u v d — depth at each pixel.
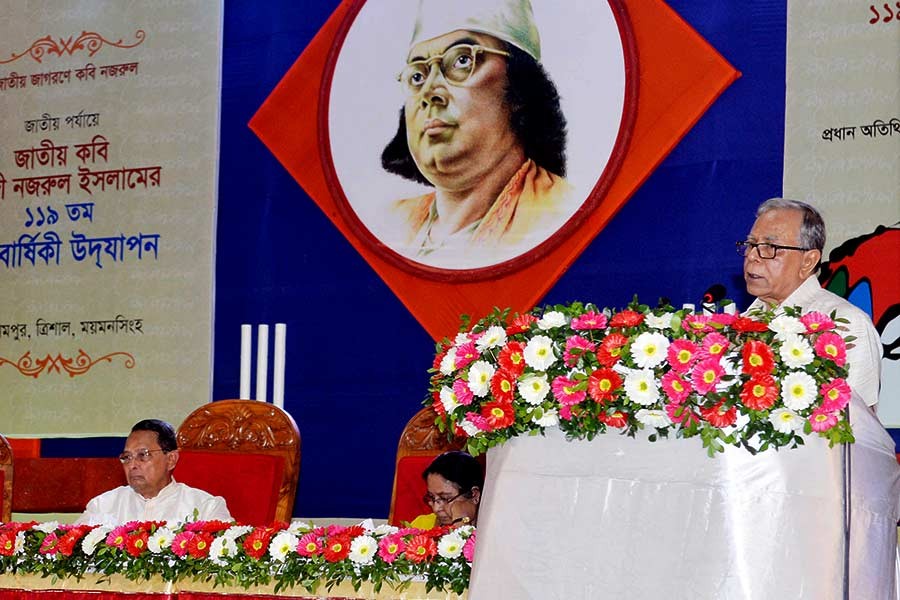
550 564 2.52
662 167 6.09
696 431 2.47
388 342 6.62
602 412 2.52
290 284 6.89
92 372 7.35
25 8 7.75
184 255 7.20
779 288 3.33
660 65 6.12
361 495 6.58
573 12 6.36
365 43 6.85
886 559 2.52
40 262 7.55
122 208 7.39
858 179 5.74
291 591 3.21
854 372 3.04
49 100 7.65
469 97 6.55
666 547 2.45
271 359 6.89
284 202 6.96
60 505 6.55
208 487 4.52
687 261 5.99
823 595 2.34
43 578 3.48
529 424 2.62
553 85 6.37
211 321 7.07
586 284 6.19
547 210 6.30
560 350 2.62
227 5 7.25
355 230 6.73
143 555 3.38
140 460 4.43
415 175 6.64
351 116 6.83
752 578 2.38
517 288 6.33
